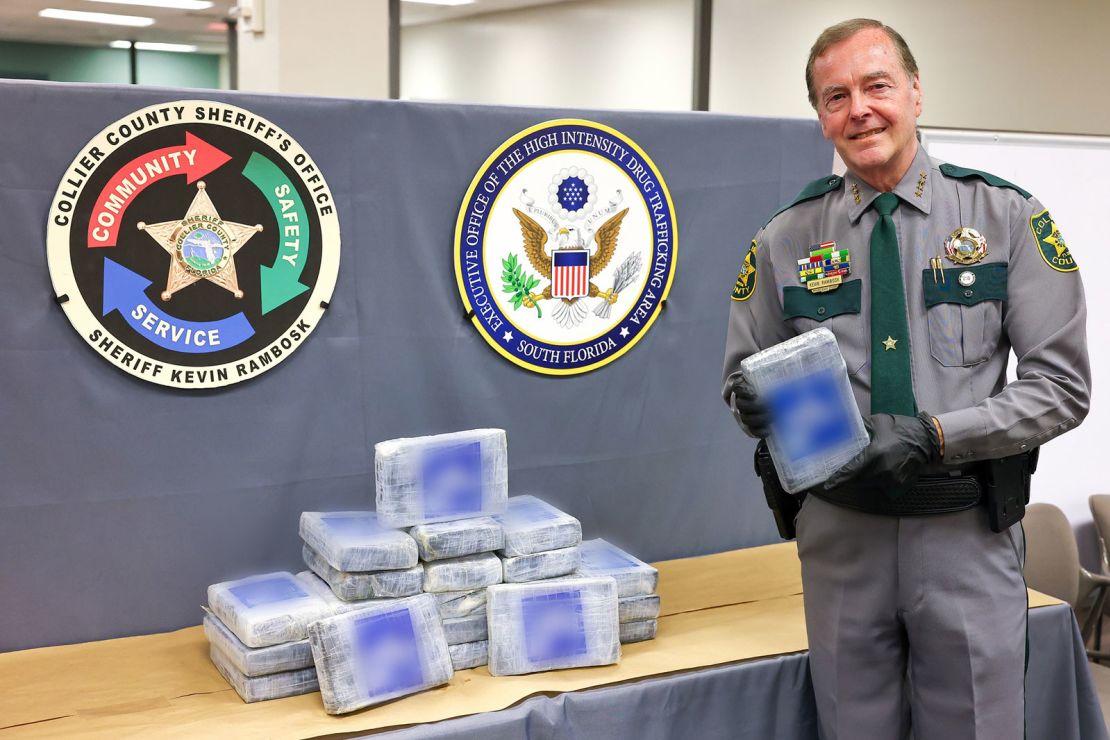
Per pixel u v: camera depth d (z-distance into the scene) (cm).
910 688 192
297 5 405
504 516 220
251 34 421
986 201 182
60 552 211
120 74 436
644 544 262
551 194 239
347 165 221
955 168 187
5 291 200
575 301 244
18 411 204
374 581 200
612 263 247
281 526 226
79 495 210
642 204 248
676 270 255
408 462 208
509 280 237
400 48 436
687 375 260
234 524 222
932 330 180
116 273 206
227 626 202
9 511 206
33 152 199
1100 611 300
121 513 213
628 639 218
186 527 218
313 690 197
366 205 224
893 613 185
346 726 183
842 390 176
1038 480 330
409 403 233
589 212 243
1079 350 175
